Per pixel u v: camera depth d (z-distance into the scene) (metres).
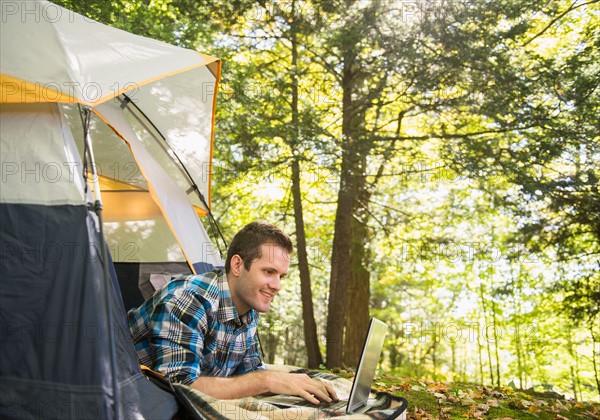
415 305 15.09
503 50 7.73
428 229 10.05
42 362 2.28
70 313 2.34
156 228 4.80
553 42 9.52
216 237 5.00
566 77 7.54
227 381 2.51
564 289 9.15
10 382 2.26
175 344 2.55
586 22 8.91
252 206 11.15
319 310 14.40
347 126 8.68
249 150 8.12
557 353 12.85
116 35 3.44
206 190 5.03
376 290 14.87
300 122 8.06
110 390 2.23
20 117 2.72
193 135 4.87
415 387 5.01
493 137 8.41
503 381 14.52
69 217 2.52
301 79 8.76
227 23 8.09
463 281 13.70
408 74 8.09
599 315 9.47
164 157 4.79
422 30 7.65
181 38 7.46
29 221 2.49
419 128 10.13
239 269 2.69
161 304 2.60
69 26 3.05
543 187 7.67
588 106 7.57
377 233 9.74
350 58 8.27
